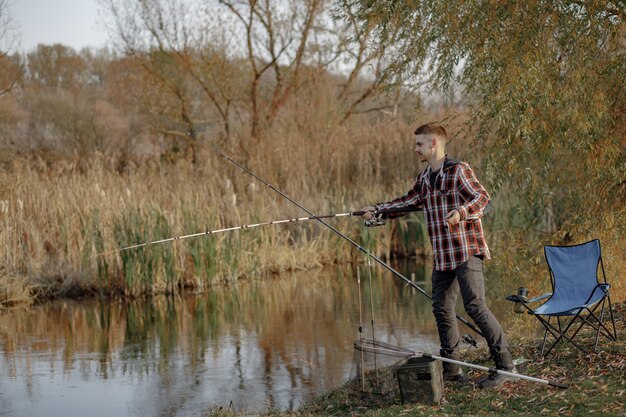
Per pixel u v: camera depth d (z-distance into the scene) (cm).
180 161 2041
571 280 695
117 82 2844
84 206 1478
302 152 1995
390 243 1791
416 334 976
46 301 1343
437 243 591
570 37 798
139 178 1714
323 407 614
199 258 1427
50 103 3086
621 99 847
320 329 1040
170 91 2534
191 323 1128
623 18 799
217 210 1520
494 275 1060
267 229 1628
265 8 2375
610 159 823
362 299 1273
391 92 904
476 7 802
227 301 1304
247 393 746
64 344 1008
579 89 791
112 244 1419
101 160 2091
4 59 2338
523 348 697
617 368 599
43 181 1645
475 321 590
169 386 788
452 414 532
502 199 1316
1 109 2458
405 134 2075
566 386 564
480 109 861
